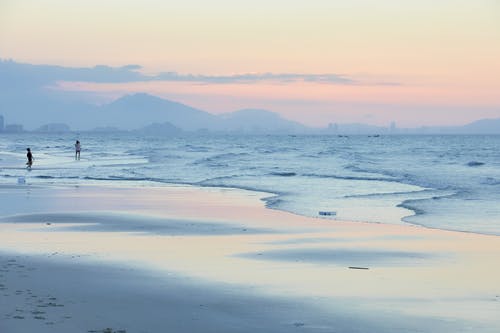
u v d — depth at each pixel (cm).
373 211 3447
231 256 2094
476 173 6588
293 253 2162
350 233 2650
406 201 3909
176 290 1589
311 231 2714
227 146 18925
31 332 1216
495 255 2139
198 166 7950
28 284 1627
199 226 2856
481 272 1853
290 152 13250
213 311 1398
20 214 3253
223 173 6769
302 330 1269
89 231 2669
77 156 10538
